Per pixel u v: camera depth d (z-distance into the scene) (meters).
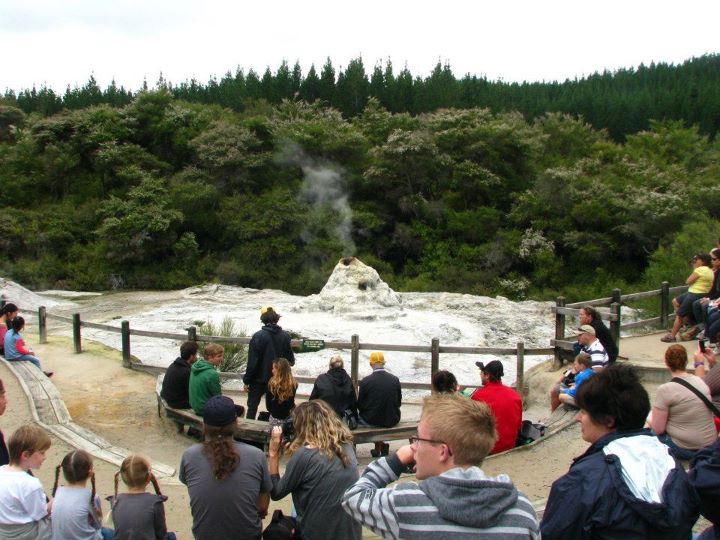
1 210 37.53
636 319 15.82
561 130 44.62
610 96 62.09
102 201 37.84
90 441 8.47
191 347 9.21
